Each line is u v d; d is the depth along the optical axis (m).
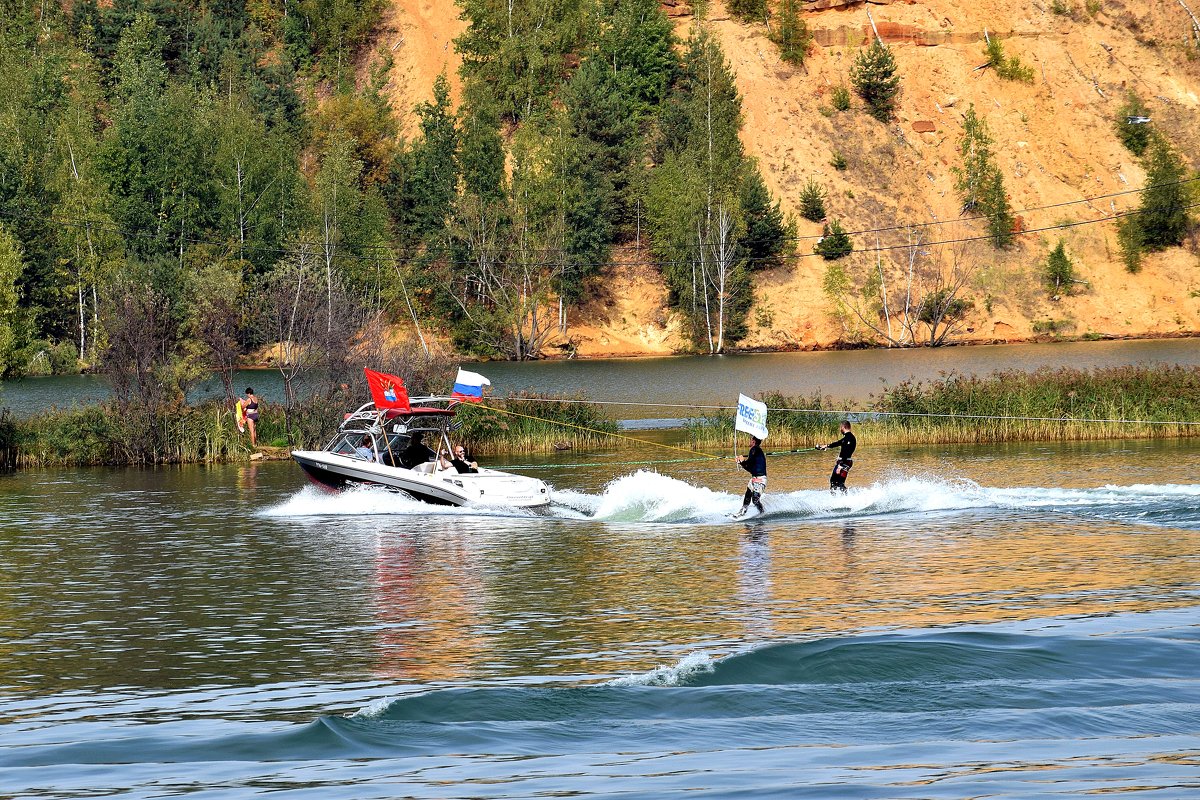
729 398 126.94
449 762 22.97
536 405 88.00
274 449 81.56
